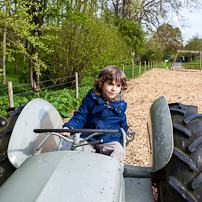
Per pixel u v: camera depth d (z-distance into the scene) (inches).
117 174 58.8
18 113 88.4
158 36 1029.2
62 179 52.7
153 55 1422.2
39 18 347.9
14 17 235.3
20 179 54.4
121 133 89.3
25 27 238.7
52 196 48.5
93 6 416.2
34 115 86.2
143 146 168.9
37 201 47.0
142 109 280.8
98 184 52.8
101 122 84.9
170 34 1015.0
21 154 75.1
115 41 468.1
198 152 70.4
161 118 80.6
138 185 84.4
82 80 434.6
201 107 282.2
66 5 339.6
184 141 73.4
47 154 62.4
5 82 725.9
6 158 74.8
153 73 767.1
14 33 258.8
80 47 389.4
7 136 77.8
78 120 83.8
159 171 86.3
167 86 454.0
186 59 2180.1
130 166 91.7
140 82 525.0
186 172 69.2
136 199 78.1
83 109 86.4
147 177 88.3
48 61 409.7
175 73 779.4
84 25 356.2
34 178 53.7
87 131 70.2
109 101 85.9
